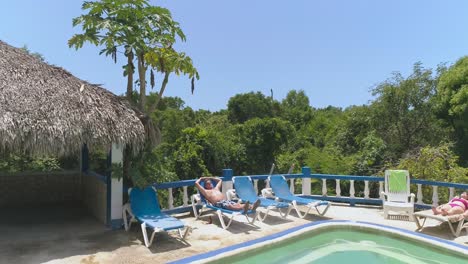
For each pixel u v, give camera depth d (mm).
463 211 6910
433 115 18594
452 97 17547
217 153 23969
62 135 5812
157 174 7438
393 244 6512
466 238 6621
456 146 18234
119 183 6938
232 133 29281
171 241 6164
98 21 7402
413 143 18250
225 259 5281
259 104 44781
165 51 7789
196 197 7801
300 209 9109
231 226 7258
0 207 9219
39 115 5785
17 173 9758
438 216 6766
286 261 5684
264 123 27703
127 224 6863
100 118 6266
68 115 6004
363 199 9703
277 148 27719
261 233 6793
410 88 18547
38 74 6512
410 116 18562
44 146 5711
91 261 5152
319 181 16656
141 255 5438
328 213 8750
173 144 23000
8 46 7062
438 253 5984
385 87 18859
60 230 6848
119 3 7422
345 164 17156
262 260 5715
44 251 5578
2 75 6109
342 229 7309
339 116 34781
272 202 7836
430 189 11188
